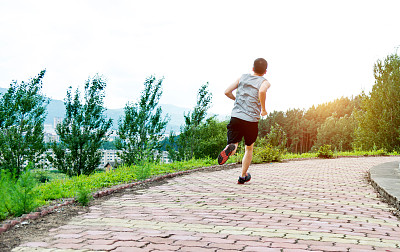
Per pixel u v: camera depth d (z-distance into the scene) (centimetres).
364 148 2478
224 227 331
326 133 10669
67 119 1738
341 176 825
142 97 1742
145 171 705
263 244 276
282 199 493
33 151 1650
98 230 319
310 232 315
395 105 2306
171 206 437
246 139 599
